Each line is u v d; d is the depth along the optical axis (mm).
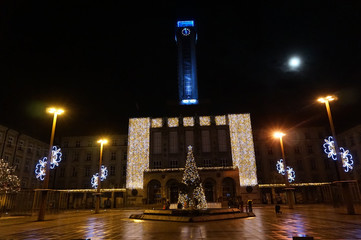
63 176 59188
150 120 56562
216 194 48094
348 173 51781
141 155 53688
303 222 16812
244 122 54812
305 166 57219
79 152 60844
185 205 24469
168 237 11719
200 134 55000
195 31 75250
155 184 50844
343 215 20938
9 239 12023
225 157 53094
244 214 21578
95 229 15289
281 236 11523
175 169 50031
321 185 49438
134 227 15938
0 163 37000
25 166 50750
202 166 52594
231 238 11148
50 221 21297
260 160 58219
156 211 22484
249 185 50281
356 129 49875
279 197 48594
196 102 66000
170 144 54656
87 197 56125
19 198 38031
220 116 56000
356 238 10766
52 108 25156
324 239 10570
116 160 59531
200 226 15594
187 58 71250
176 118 56344
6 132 46344
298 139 59062
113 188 54688
